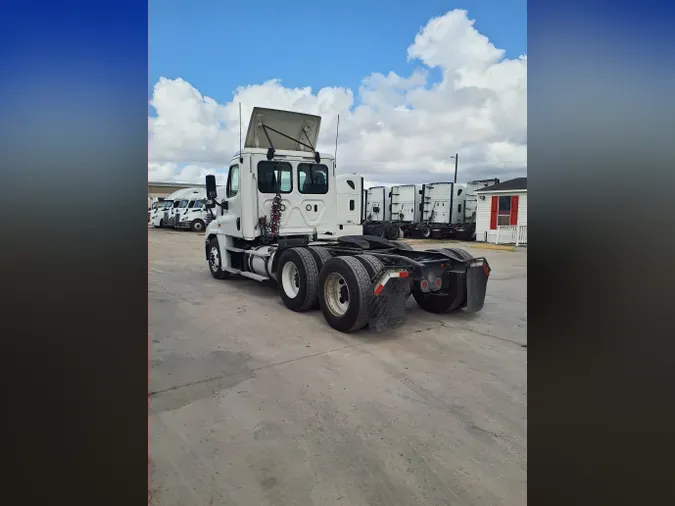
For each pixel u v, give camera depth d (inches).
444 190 847.1
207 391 128.2
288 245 242.4
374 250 231.5
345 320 182.5
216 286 301.3
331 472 90.4
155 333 186.1
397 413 116.0
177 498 81.8
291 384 133.7
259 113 252.1
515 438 104.2
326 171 279.3
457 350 166.9
